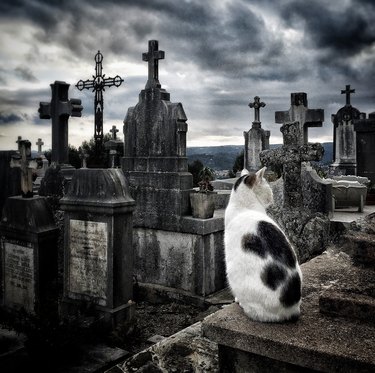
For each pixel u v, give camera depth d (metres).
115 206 5.77
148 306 7.33
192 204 7.34
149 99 7.83
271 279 2.25
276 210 6.98
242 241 2.44
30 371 4.82
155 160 7.72
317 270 3.09
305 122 12.07
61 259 8.98
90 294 6.11
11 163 6.92
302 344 2.00
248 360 2.20
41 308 5.45
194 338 3.20
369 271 2.71
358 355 1.88
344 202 9.73
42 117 10.67
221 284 7.55
